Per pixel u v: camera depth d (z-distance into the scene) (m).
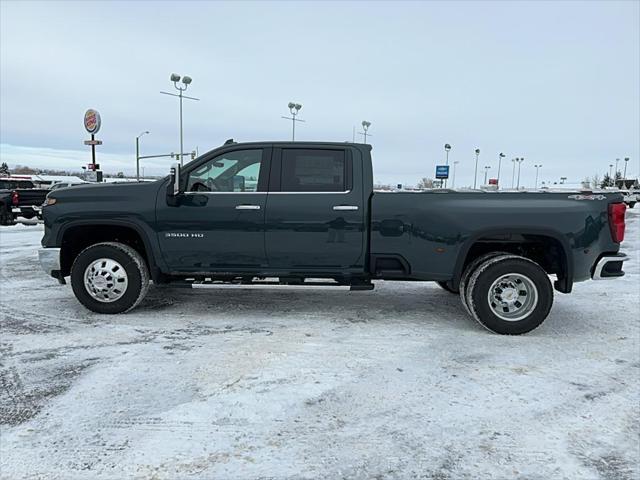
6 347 4.22
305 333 4.70
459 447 2.73
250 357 4.04
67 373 3.67
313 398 3.30
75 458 2.58
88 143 31.95
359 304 5.93
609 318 5.40
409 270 4.91
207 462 2.56
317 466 2.54
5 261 9.09
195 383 3.52
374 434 2.86
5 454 2.61
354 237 4.91
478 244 5.16
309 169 5.02
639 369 3.89
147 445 2.72
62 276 5.30
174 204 5.00
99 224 5.08
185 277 5.33
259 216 4.93
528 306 4.72
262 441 2.77
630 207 37.69
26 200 18.05
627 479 2.46
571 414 3.13
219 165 5.08
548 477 2.47
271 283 5.09
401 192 4.87
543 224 4.67
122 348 4.22
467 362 4.00
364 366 3.88
